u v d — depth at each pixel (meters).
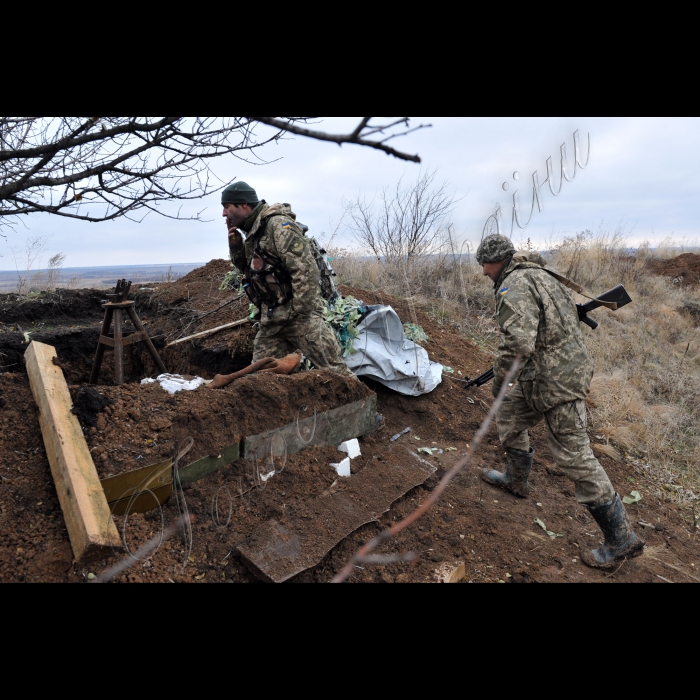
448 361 5.60
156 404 2.70
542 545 3.14
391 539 2.89
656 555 3.23
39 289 8.11
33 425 2.56
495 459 4.09
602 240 11.04
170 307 6.48
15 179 1.94
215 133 1.93
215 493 2.65
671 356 7.37
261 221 3.58
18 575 2.01
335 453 3.32
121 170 1.83
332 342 3.76
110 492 2.29
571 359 2.86
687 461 4.74
